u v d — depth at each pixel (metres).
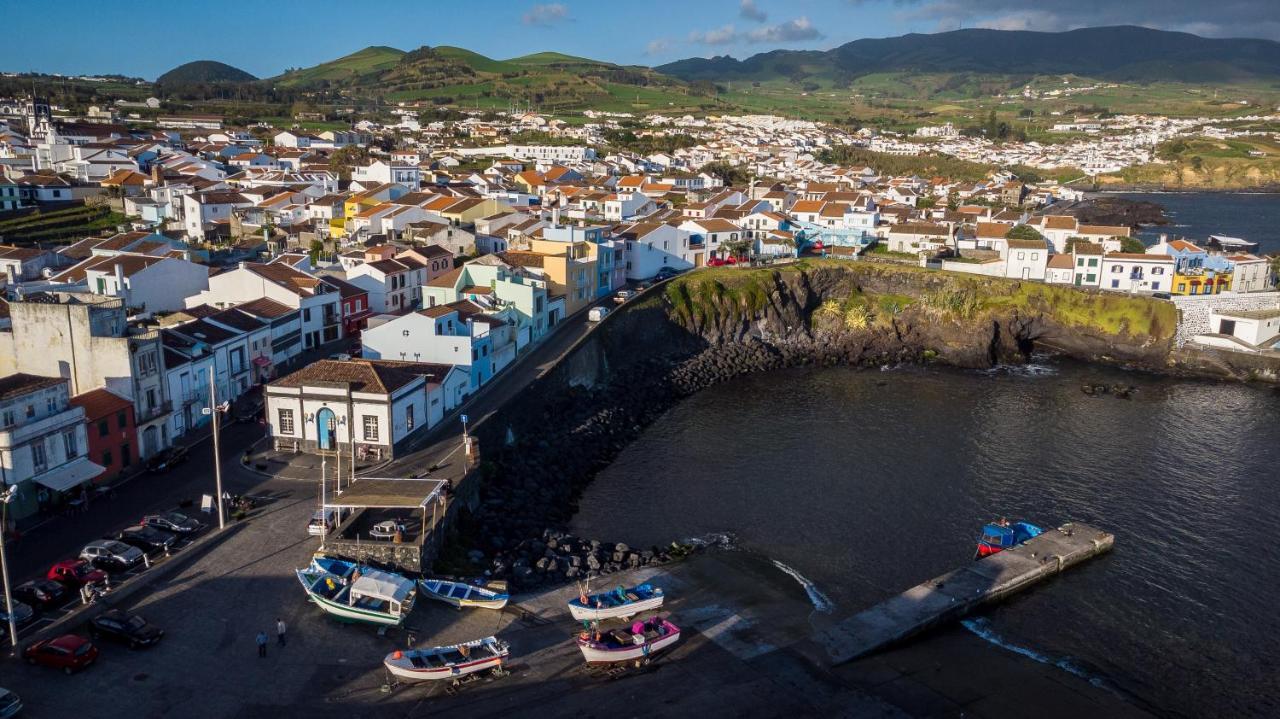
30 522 66.19
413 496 66.56
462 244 162.75
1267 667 62.06
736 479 95.00
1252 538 82.00
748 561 75.06
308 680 51.22
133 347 77.12
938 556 77.44
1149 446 107.12
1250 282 169.88
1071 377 141.50
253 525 67.88
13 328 78.12
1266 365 140.12
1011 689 57.59
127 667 50.78
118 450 75.44
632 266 161.88
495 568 68.19
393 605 56.38
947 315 155.50
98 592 56.16
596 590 66.88
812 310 164.00
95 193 198.12
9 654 51.09
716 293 153.00
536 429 100.62
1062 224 191.75
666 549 76.88
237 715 47.66
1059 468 99.25
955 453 103.75
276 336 103.75
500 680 53.34
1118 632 65.69
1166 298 151.50
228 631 55.03
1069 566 75.31
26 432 65.44
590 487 92.56
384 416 80.75
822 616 65.50
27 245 158.38
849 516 85.56
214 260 146.75
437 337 98.25
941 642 63.25
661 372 132.88
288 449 83.38
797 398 126.44
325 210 188.50
